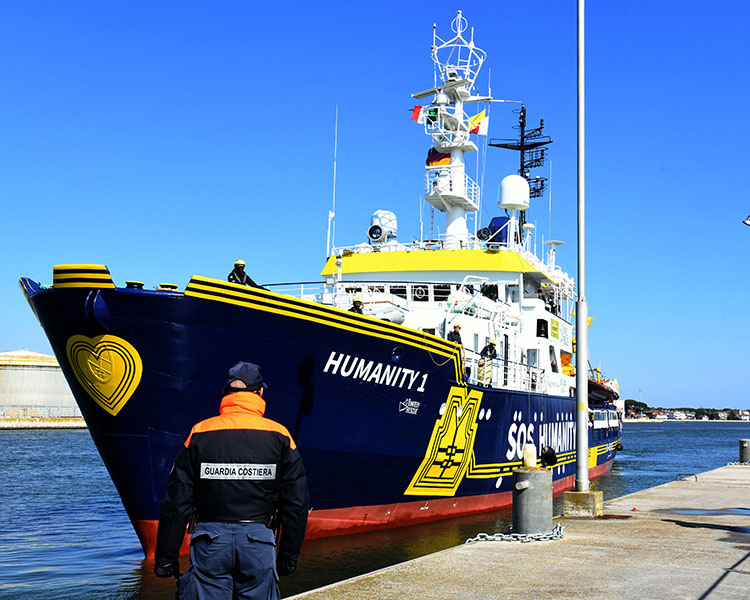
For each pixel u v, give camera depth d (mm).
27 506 22469
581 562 9016
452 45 26094
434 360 15336
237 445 4359
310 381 12945
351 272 24062
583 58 14562
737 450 68562
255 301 11766
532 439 21828
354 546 14047
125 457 11977
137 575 12461
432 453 16016
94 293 10891
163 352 11328
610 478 35000
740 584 7836
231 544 4273
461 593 7395
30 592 11320
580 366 13906
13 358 82375
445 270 23297
